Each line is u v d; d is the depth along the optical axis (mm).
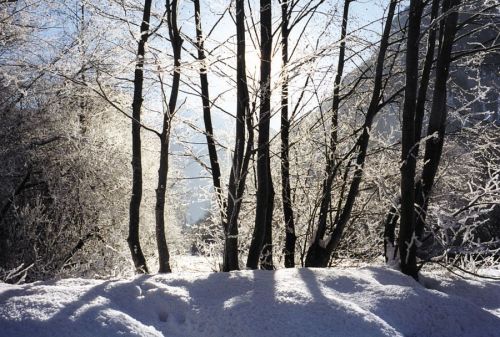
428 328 3402
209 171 6137
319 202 6031
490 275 5246
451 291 4426
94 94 8172
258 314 3139
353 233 6875
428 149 5117
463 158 6695
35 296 3158
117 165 11820
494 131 6504
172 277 3713
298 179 6551
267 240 5539
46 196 11266
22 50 9797
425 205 5062
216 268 6637
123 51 6340
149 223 12391
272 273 3830
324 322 3094
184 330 3172
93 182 11375
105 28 6211
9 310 2973
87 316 2951
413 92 4660
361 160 5363
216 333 3092
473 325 3527
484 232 7781
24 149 10578
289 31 5574
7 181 10586
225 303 3295
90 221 11125
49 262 9367
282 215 6906
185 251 12297
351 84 6840
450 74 6941
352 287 3674
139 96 5812
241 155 4637
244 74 4641
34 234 9805
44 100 10797
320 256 5246
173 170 8953
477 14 4910
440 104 5059
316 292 3412
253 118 5016
